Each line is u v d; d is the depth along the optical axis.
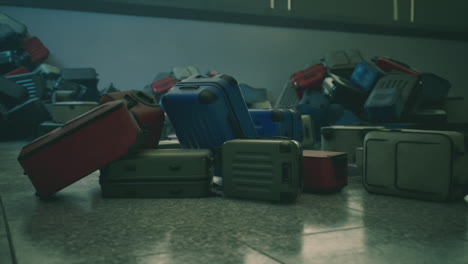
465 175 2.32
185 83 2.71
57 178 2.43
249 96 10.21
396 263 1.34
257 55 13.27
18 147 6.55
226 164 2.44
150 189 2.46
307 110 7.62
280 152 2.25
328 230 1.73
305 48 13.84
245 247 1.50
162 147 3.34
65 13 10.95
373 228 1.76
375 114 5.62
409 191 2.39
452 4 15.20
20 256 1.41
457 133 2.29
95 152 2.42
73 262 1.35
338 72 7.98
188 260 1.36
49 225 1.84
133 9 11.54
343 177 2.71
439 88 6.48
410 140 2.37
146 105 3.26
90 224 1.85
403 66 6.49
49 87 8.84
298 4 13.09
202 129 2.69
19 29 9.09
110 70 11.56
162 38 12.11
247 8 12.44
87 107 6.20
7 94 7.49
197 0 11.79
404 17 14.61
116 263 1.34
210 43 12.69
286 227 1.78
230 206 2.22
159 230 1.74
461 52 16.33
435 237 1.63
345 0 13.71
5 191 2.74
